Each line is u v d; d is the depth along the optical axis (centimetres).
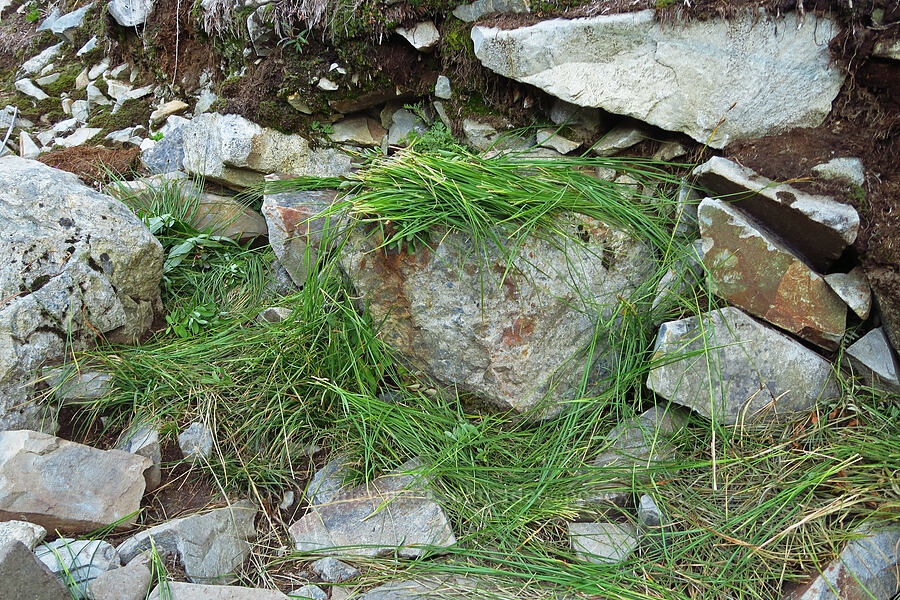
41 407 252
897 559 210
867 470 228
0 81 507
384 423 254
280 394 264
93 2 512
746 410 251
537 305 264
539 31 286
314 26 342
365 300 282
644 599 205
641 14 266
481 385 272
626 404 260
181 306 312
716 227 259
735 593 211
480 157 285
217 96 411
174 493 246
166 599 196
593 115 298
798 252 256
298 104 360
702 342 251
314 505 243
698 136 275
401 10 325
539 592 212
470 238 258
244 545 233
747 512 223
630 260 275
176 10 423
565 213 266
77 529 222
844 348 255
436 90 337
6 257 255
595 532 229
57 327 261
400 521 234
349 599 212
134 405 263
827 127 257
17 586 170
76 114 467
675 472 241
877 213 240
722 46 261
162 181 373
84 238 271
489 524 232
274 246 312
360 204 253
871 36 238
